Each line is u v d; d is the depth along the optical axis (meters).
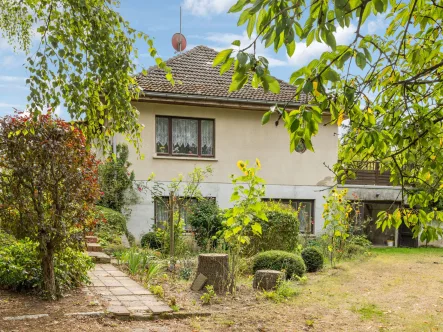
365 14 2.65
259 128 16.06
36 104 4.60
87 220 6.82
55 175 6.36
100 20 5.33
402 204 3.97
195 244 13.34
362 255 13.76
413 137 3.79
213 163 15.49
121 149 14.15
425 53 4.02
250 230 10.73
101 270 9.00
